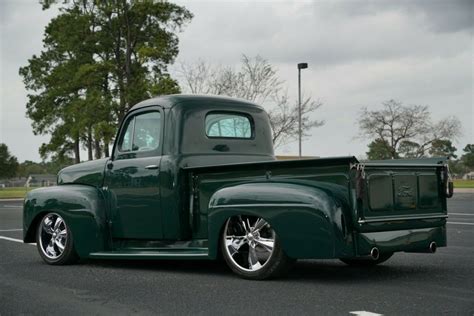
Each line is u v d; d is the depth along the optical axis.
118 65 40.88
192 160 6.88
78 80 40.03
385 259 6.76
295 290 5.41
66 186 7.71
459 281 5.85
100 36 41.34
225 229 6.10
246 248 6.25
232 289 5.52
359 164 5.39
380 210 5.63
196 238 6.69
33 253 8.92
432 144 44.22
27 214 7.83
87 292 5.57
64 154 49.66
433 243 6.17
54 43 49.56
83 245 7.32
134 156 7.17
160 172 6.83
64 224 7.57
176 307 4.84
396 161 5.88
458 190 32.28
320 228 5.37
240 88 28.50
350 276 6.18
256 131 7.68
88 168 7.67
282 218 5.60
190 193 6.72
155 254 6.69
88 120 38.25
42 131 49.94
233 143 7.37
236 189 5.98
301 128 27.72
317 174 5.66
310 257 5.47
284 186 5.68
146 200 6.96
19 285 6.00
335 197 5.46
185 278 6.25
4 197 42.25
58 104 46.22
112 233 7.33
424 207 6.14
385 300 4.93
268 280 5.93
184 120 6.95
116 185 7.29
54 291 5.65
